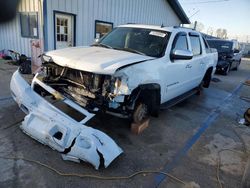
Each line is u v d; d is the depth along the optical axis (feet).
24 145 10.12
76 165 9.10
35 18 28.73
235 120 16.98
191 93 19.13
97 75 9.83
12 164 8.79
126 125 13.39
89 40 33.81
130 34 14.43
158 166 9.80
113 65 9.64
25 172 8.41
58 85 11.18
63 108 13.26
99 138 8.85
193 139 12.89
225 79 36.55
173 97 15.80
